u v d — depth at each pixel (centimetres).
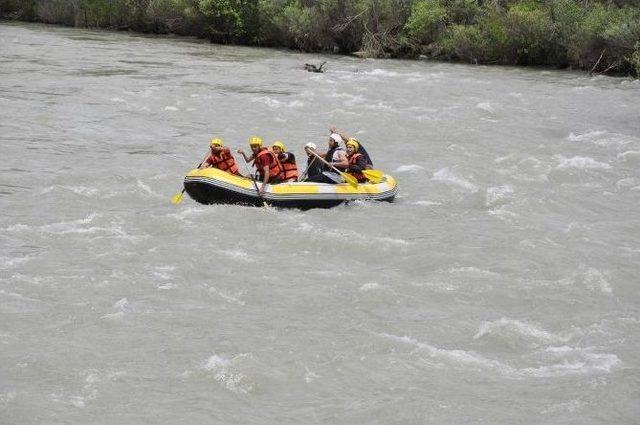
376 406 1348
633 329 1667
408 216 2455
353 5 7694
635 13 6738
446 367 1486
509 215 2489
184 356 1505
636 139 3781
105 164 3028
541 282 1906
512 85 5622
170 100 4512
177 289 1808
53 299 1734
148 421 1297
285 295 1797
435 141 3691
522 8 7131
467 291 1838
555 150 3544
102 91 4694
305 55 7544
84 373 1434
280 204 2436
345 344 1566
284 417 1320
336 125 3991
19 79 5050
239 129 3844
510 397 1384
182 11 8844
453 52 7412
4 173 2814
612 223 2458
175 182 2780
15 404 1327
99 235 2156
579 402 1365
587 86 5666
